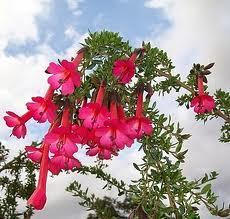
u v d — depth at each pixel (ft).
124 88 1.36
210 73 1.65
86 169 1.76
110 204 1.90
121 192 1.44
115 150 1.11
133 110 1.39
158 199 1.27
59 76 1.06
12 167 2.73
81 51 1.25
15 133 1.10
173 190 1.30
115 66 1.19
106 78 1.19
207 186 1.32
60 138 1.00
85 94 1.16
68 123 1.05
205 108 1.59
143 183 1.31
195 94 1.69
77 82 1.06
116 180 1.71
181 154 1.37
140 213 1.24
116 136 1.03
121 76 1.19
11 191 2.76
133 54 1.32
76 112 1.11
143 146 1.36
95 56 1.29
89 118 1.04
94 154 1.10
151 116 1.42
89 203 1.81
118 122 1.03
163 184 1.31
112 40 1.31
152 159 1.33
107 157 1.10
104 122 1.02
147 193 1.29
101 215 1.79
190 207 1.28
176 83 1.68
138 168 1.34
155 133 1.38
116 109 1.12
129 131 1.03
